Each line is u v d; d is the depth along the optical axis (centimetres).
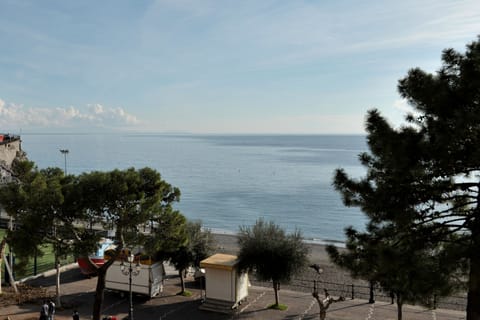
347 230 1424
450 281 1116
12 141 7500
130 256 2227
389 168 1242
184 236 2389
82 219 2159
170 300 2708
